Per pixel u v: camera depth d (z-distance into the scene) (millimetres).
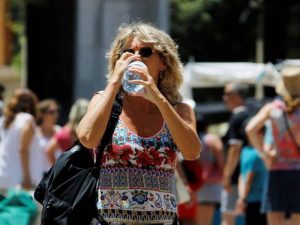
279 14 59875
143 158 10789
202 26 76000
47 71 41875
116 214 10719
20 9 81438
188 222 23031
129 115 10930
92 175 11023
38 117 24828
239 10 76312
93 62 34906
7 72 68500
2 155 22359
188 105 11469
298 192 19266
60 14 41531
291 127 19094
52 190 11133
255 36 77125
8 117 22422
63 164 11188
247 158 23172
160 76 11414
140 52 11148
